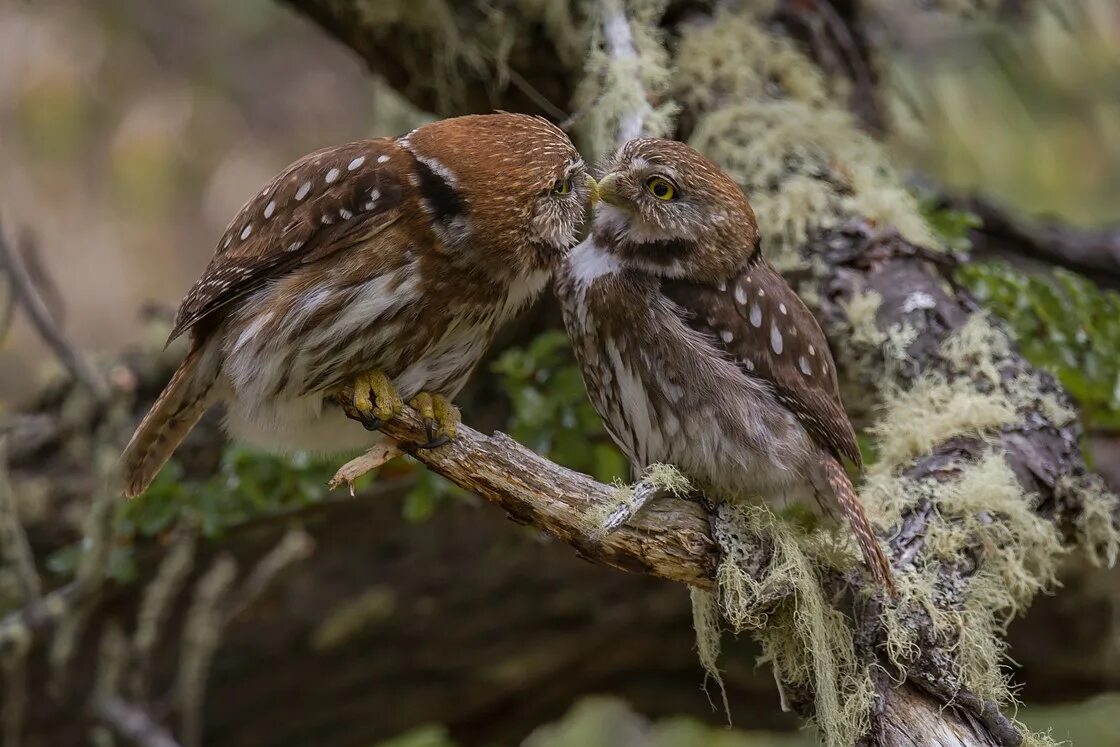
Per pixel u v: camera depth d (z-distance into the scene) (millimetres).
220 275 7055
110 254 15148
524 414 9227
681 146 6965
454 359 7086
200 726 11188
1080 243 11086
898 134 11125
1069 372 9008
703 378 6762
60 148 14945
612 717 14125
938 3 11352
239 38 16250
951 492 6754
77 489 10164
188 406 7414
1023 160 12727
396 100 11414
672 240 6852
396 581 10664
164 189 15133
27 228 10102
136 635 9438
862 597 6277
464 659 11250
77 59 15023
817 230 8289
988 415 7207
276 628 10719
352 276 6809
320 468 9539
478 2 9367
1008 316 8984
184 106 15516
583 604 10922
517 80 9617
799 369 6848
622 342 6926
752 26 9430
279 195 7059
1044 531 6770
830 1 10500
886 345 7758
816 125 8836
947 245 9016
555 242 7059
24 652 8789
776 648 6371
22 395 14672
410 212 6828
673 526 6312
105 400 8711
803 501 6816
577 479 6266
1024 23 11664
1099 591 10227
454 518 10336
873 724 6031
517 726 11828
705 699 11727
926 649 6105
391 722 11625
